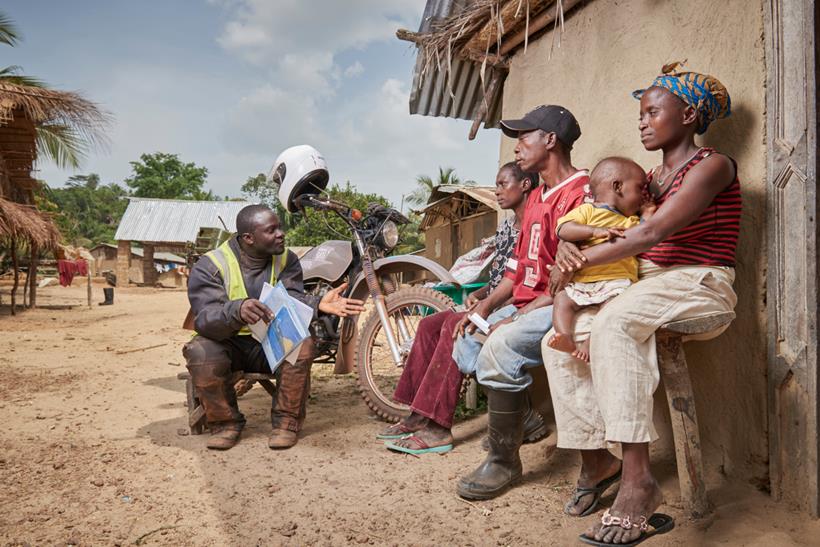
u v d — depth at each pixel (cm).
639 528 198
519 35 417
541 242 284
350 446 330
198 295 334
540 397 358
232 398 341
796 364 214
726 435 244
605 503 244
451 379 314
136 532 230
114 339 836
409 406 348
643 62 306
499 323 287
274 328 327
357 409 415
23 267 1521
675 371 217
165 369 585
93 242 7450
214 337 327
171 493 267
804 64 212
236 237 356
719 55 254
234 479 283
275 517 242
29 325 1027
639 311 201
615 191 217
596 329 204
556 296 224
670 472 261
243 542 222
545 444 312
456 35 414
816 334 209
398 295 396
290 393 331
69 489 272
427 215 1780
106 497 263
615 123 328
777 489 222
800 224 213
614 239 206
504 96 459
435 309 390
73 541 223
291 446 330
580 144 359
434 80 525
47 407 425
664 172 238
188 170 7962
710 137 255
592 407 225
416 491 265
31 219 1208
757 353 230
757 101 232
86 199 9150
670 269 225
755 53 233
